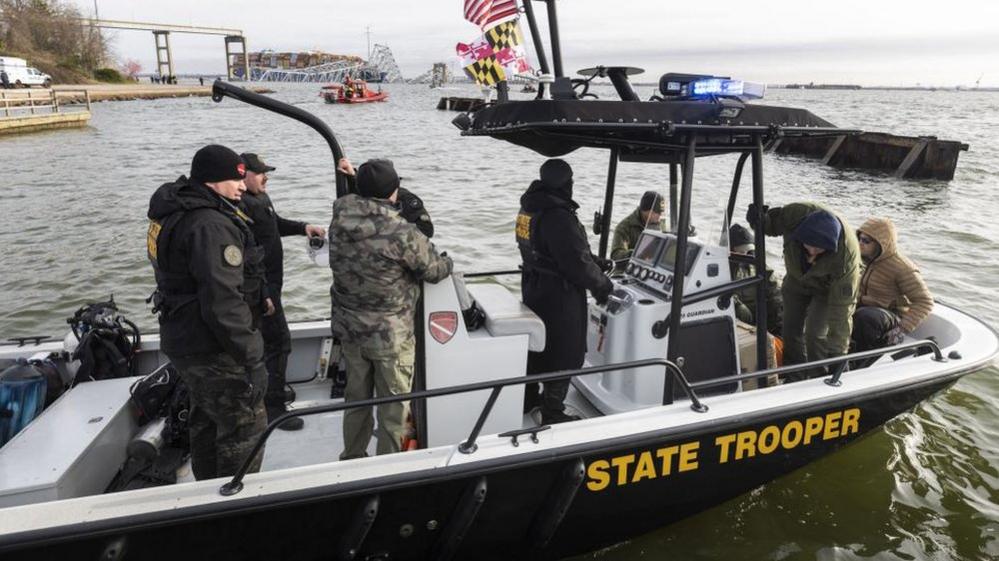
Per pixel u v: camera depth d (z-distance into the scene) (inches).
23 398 118.6
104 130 1143.6
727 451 118.0
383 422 106.3
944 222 455.8
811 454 129.8
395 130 1246.9
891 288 166.7
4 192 509.4
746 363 145.7
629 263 149.5
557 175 116.9
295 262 313.0
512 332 115.0
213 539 88.3
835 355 139.8
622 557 125.3
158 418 122.2
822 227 131.7
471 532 106.4
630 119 106.1
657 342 131.1
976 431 171.3
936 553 128.5
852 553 128.0
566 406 143.4
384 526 98.6
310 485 90.5
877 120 1878.7
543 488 105.1
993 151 980.6
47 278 293.4
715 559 125.7
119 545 82.4
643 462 110.8
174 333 94.2
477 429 100.9
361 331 102.3
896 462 156.9
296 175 612.1
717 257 131.3
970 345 151.5
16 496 91.4
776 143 132.2
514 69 123.3
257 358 96.2
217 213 93.2
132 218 414.3
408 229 101.0
